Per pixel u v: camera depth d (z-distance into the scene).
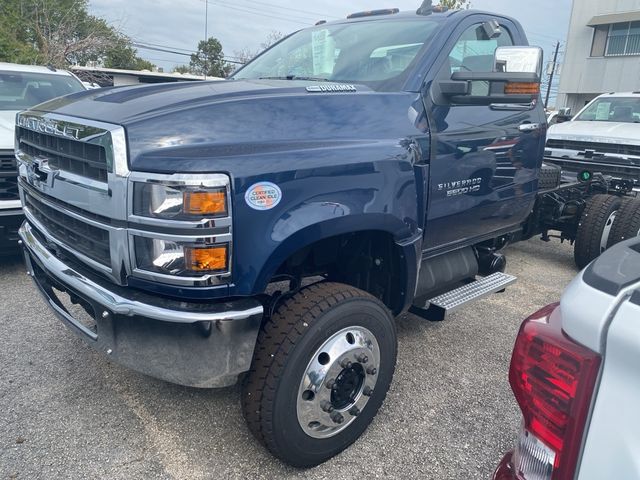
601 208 5.54
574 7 27.08
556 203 5.53
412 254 2.82
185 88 2.56
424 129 2.95
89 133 2.15
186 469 2.49
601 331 1.10
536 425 1.26
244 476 2.46
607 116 9.57
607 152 7.92
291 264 2.72
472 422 2.94
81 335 2.50
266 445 2.35
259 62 3.93
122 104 2.32
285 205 2.16
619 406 1.07
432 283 3.35
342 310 2.39
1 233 4.52
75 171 2.34
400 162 2.63
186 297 2.08
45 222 2.78
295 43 3.89
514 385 1.32
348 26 3.73
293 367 2.27
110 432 2.73
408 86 2.98
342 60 3.38
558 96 28.50
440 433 2.83
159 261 2.02
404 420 2.93
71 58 22.44
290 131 2.34
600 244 5.56
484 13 3.60
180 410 2.94
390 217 2.59
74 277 2.39
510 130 3.66
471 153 3.29
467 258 3.68
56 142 2.47
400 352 3.73
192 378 2.12
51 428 2.74
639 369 1.03
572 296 1.20
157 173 1.98
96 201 2.17
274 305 2.40
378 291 3.04
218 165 2.00
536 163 4.06
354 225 2.42
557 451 1.20
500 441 2.78
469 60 3.44
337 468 2.54
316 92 2.61
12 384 3.12
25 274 4.92
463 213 3.37
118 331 2.21
